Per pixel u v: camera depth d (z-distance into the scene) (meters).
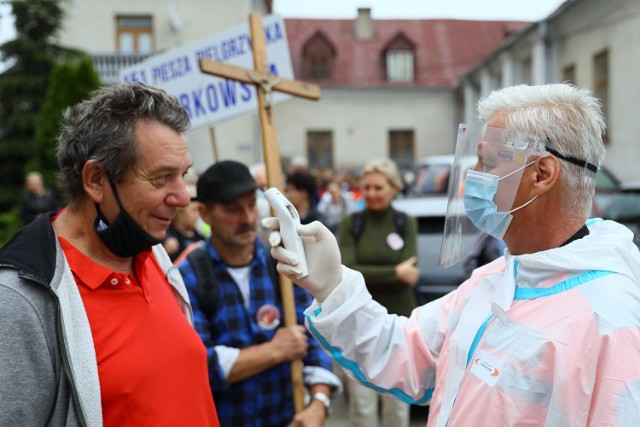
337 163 25.33
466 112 24.11
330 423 4.55
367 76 26.09
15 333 1.22
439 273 4.62
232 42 3.16
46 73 18.55
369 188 3.62
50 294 1.29
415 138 25.56
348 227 3.69
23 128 17.69
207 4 19.66
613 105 12.94
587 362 1.20
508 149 1.37
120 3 19.64
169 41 19.72
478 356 1.36
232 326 2.24
